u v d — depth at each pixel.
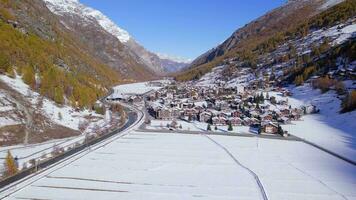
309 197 73.00
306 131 145.62
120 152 108.88
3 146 106.12
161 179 84.06
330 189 77.94
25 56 174.88
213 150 114.19
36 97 146.25
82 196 72.44
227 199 71.75
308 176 87.25
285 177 86.38
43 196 71.62
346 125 147.75
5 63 151.38
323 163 99.75
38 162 93.62
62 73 186.25
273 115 170.00
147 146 118.06
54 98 155.38
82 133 136.00
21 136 115.25
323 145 122.25
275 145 123.38
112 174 87.06
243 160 102.25
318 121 162.25
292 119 166.50
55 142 118.31
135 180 83.06
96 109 177.50
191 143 124.38
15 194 72.00
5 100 128.50
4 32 180.12
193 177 85.94
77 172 87.69
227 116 173.12
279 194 74.50
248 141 129.88
